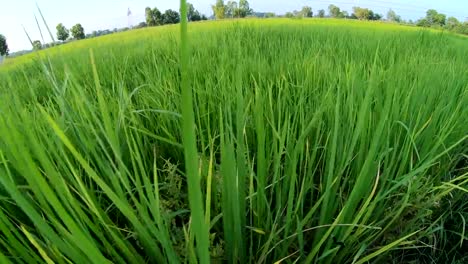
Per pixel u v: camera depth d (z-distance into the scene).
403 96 1.10
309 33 4.28
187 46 0.26
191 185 0.31
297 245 0.67
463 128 1.04
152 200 0.49
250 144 0.95
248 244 0.65
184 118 0.28
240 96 0.56
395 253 0.77
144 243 0.55
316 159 0.91
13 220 0.65
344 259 0.66
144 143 0.95
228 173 0.53
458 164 1.12
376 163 0.73
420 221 0.78
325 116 1.02
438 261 0.84
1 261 0.36
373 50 2.55
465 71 1.59
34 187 0.44
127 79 1.70
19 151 0.41
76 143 0.79
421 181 0.85
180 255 0.58
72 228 0.35
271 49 2.67
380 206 0.72
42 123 0.77
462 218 0.81
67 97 0.94
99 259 0.37
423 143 0.92
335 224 0.53
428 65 1.42
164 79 1.32
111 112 0.96
